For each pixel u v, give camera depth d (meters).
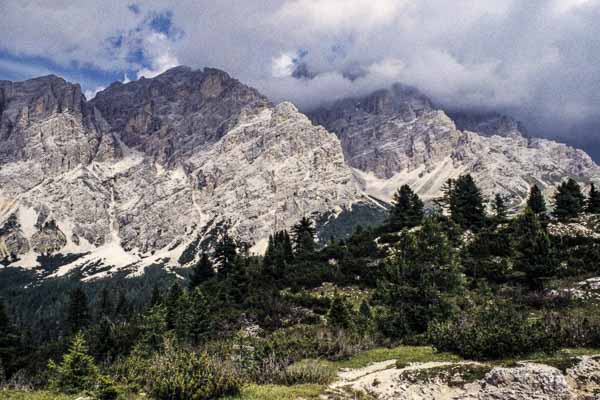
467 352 25.67
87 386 28.86
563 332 26.45
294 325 50.81
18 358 71.19
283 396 20.00
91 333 73.88
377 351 32.50
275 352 29.25
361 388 22.88
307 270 74.12
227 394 19.89
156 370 21.94
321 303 58.44
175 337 48.75
